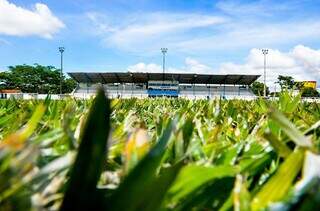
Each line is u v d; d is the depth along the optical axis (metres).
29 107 3.16
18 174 0.55
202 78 72.06
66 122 0.90
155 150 0.61
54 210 0.60
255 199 0.62
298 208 0.52
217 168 0.69
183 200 0.75
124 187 0.58
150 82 70.75
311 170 0.56
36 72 115.69
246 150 1.19
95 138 0.59
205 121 2.15
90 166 0.59
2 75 113.88
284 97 2.44
